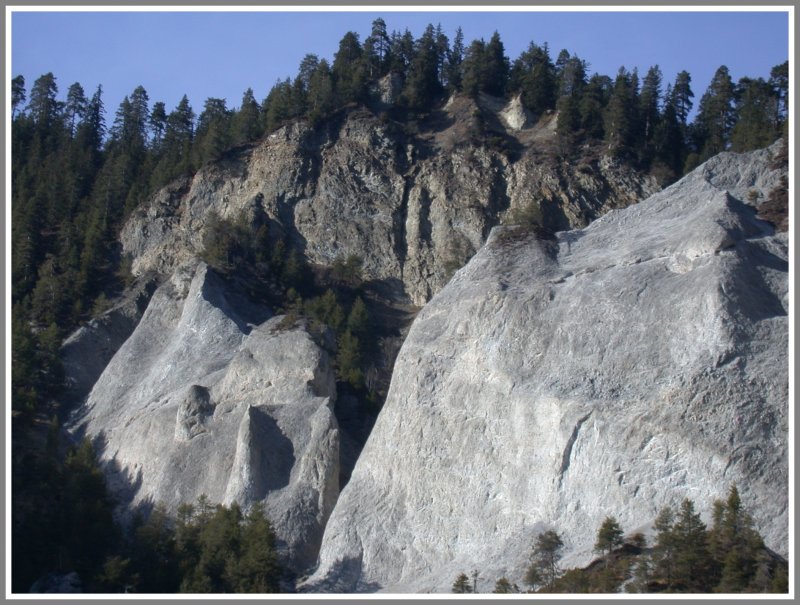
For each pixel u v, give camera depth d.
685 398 62.62
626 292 69.00
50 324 105.56
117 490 84.44
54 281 109.06
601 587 55.19
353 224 115.19
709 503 59.75
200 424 84.75
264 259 109.81
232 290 103.12
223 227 110.00
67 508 72.69
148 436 86.31
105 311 107.38
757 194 78.69
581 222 113.06
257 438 79.38
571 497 63.47
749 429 61.06
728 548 54.97
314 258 113.56
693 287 66.69
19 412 83.44
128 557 69.00
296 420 81.25
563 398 66.06
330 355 90.25
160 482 81.88
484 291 73.88
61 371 97.88
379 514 70.75
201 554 68.38
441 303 76.94
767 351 63.50
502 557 62.53
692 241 69.06
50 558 69.06
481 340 72.00
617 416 63.72
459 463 69.19
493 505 66.75
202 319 96.19
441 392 72.56
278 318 93.25
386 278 111.81
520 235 78.38
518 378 69.25
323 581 68.38
